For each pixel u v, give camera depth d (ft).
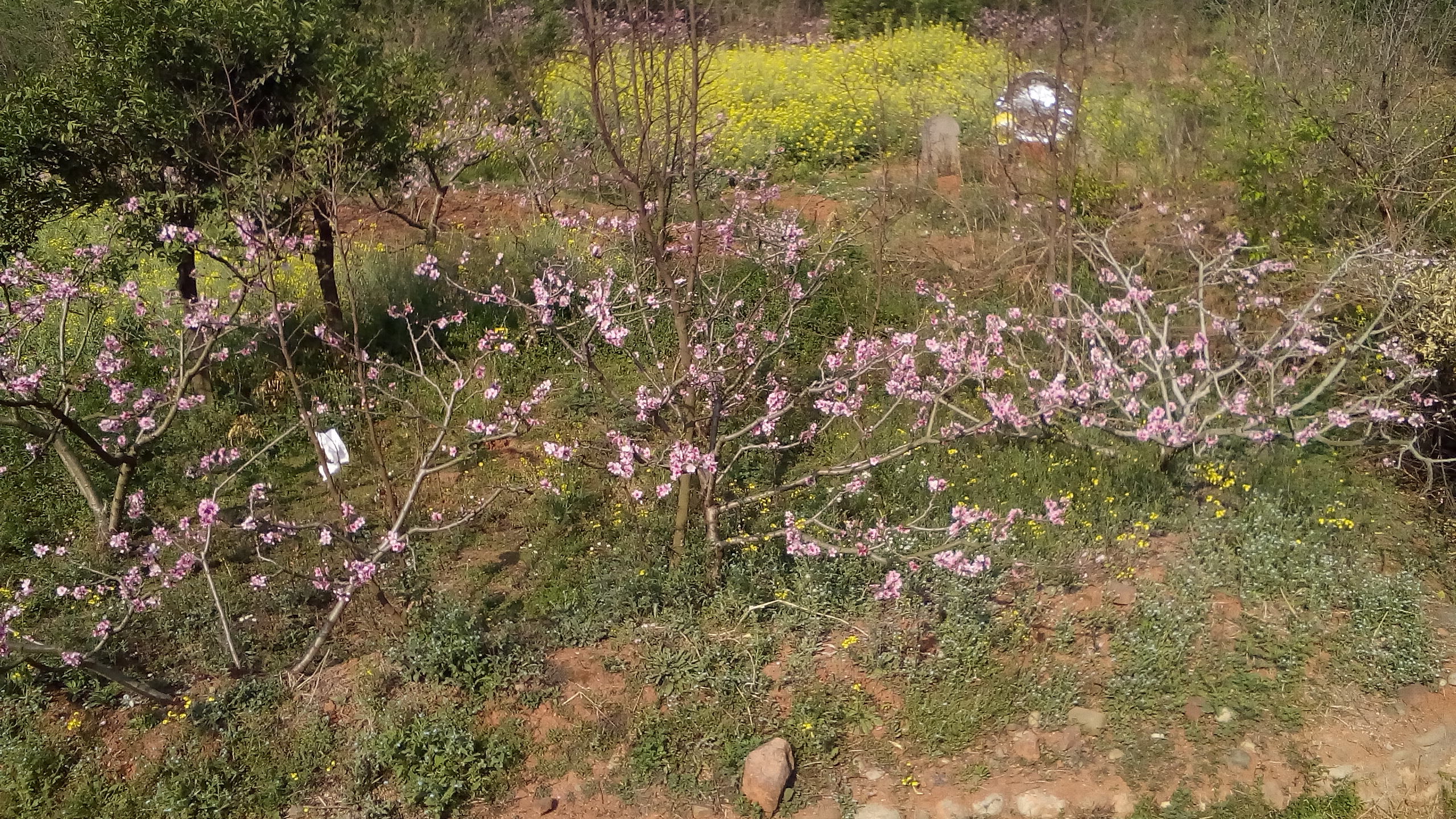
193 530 16.78
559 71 41.55
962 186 32.32
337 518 19.06
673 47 17.92
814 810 13.98
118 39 19.35
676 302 16.39
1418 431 20.06
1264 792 14.14
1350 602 16.78
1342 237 25.75
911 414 21.59
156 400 18.63
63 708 15.25
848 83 43.70
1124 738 14.82
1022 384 22.45
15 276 18.07
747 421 20.54
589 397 22.30
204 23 19.39
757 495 17.12
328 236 22.39
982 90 42.52
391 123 22.06
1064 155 29.30
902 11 60.08
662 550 17.56
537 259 27.43
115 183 20.18
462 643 15.44
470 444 20.54
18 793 14.07
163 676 15.69
